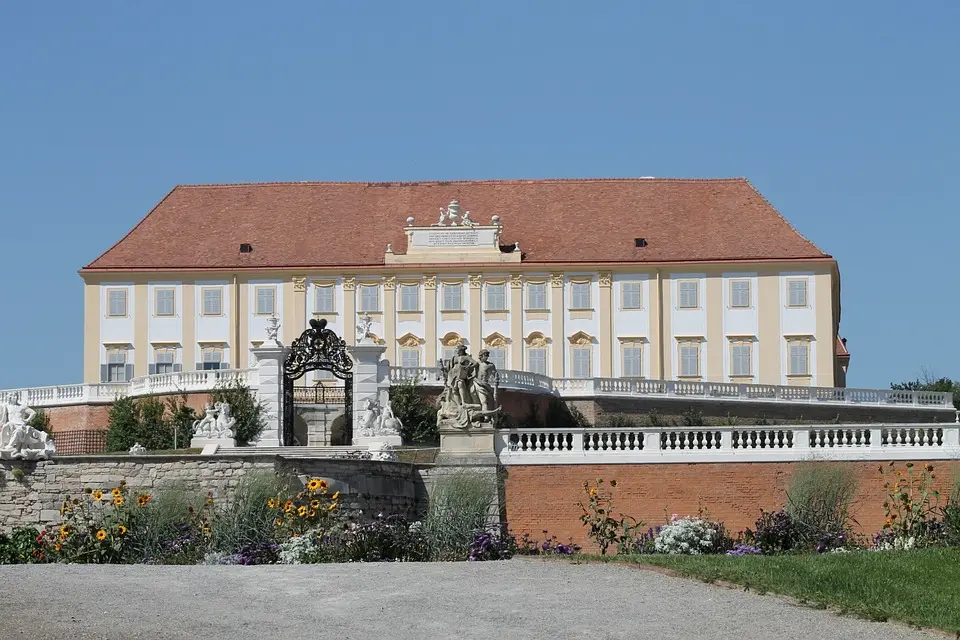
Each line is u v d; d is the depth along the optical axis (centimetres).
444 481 4806
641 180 11769
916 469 4947
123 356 11031
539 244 11262
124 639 2594
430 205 11650
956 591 3086
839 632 2738
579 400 9231
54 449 4884
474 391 5175
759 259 10956
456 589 3111
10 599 2883
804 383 10888
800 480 4709
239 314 11056
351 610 2889
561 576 3275
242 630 2698
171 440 7525
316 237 11325
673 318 11019
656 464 5066
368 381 7519
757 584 3116
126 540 4122
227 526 4266
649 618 2833
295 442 7762
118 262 11112
